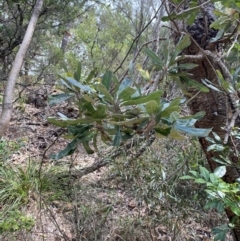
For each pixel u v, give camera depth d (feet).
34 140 10.57
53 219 6.57
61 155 2.72
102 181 8.32
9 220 6.32
